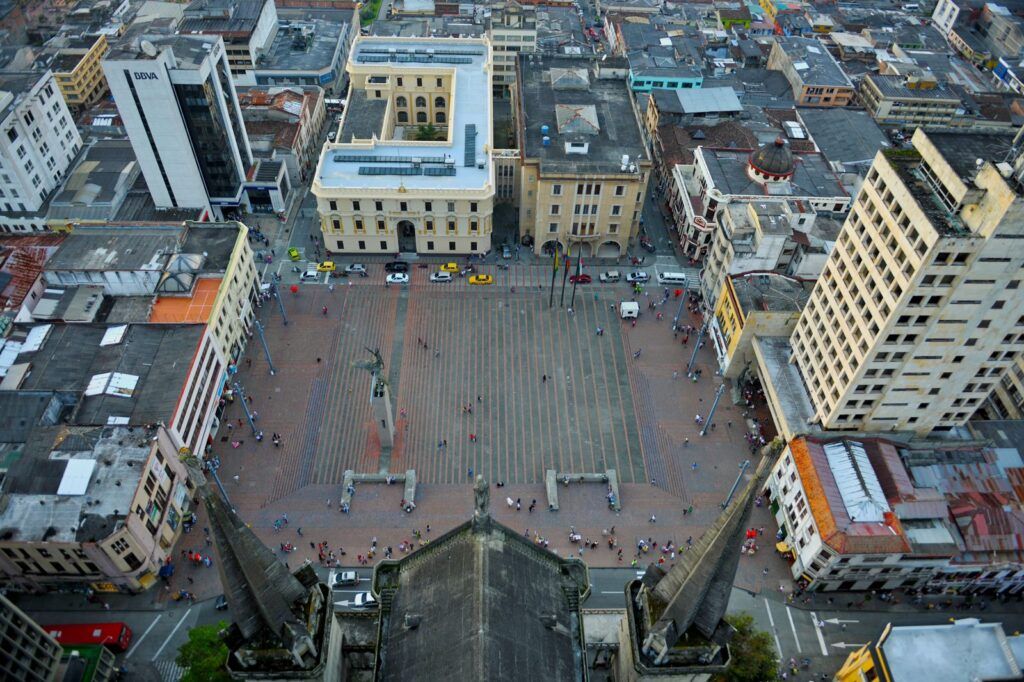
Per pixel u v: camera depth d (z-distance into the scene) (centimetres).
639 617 5422
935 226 7512
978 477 9806
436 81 16988
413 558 5850
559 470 10906
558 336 13075
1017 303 8156
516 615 5138
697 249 14500
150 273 11544
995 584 9400
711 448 11300
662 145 16512
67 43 18725
